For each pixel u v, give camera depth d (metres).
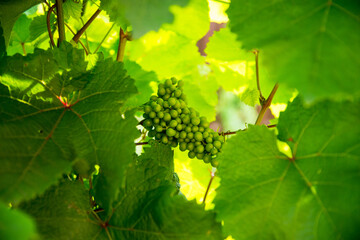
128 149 0.41
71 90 0.45
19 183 0.38
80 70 0.45
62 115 0.44
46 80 0.44
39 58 0.44
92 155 0.42
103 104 0.44
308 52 0.36
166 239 0.43
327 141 0.43
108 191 0.41
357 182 0.41
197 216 0.43
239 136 0.45
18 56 0.44
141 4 0.37
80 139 0.43
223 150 0.44
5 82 0.43
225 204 0.43
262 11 0.38
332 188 0.42
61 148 0.41
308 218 0.42
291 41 0.37
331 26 0.37
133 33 0.37
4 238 0.31
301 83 0.35
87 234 0.44
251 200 0.43
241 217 0.43
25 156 0.39
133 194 0.45
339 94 0.35
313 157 0.43
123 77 0.45
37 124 0.42
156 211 0.43
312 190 0.42
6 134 0.40
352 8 0.37
